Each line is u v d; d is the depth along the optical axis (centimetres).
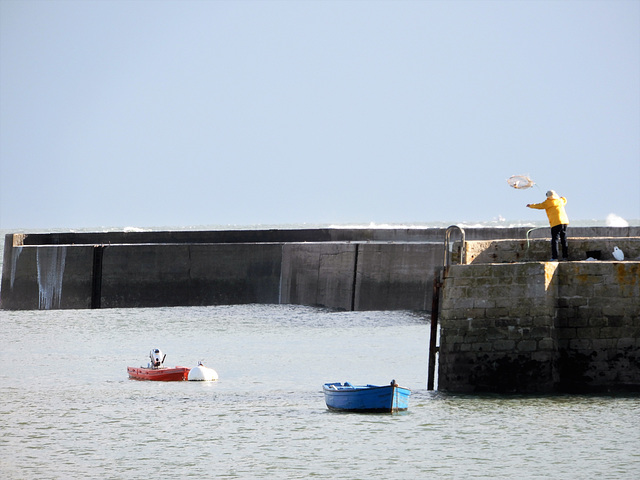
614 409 7694
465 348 8225
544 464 6388
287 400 8994
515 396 8106
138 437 7494
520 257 8719
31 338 14275
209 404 8869
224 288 17225
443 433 7238
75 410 8662
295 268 16938
